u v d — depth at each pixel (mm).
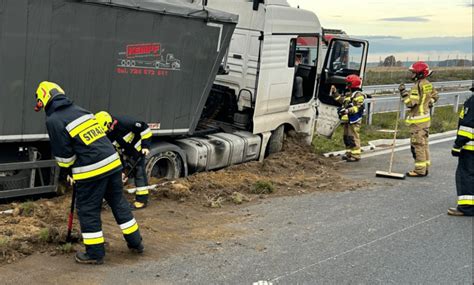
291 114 11109
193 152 9188
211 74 8906
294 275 5539
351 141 11594
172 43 8180
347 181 9711
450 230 7129
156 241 6316
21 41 6500
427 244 6590
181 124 8742
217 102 10570
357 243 6535
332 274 5609
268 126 10547
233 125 10523
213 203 7863
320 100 12312
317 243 6484
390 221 7430
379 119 18172
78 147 5367
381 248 6398
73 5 6852
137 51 7746
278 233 6797
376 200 8477
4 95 6520
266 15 9836
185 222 7086
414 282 5500
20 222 6438
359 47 11727
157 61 8047
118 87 7668
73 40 6980
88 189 5422
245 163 10289
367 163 11492
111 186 5648
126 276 5309
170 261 5758
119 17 7383
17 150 7105
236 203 8039
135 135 7418
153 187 8266
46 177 7473
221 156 9688
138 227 6449
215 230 6828
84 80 7242
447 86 34062
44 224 6426
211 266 5672
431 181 9898
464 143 7645
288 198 8469
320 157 11555
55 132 5301
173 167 8883
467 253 6336
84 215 5473
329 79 12195
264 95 10227
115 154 5629
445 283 5500
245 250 6176
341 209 7930
